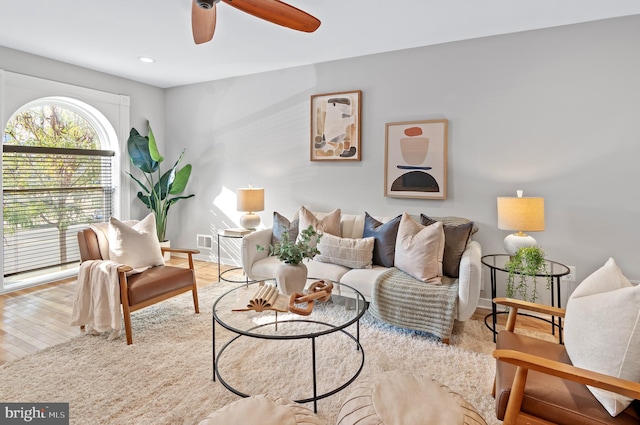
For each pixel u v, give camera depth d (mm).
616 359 1218
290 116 4191
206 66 4113
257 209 4023
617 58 2797
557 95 2980
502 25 2953
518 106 3113
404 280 2709
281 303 2166
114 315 2490
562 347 1663
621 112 2799
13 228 3832
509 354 1297
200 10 1991
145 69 4242
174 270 2939
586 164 2916
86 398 1913
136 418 1763
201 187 4918
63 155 4230
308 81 4051
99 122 4535
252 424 1186
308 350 2447
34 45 3494
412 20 2863
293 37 3234
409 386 1362
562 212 3010
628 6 2613
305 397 1936
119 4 2668
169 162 5168
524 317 3047
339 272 2980
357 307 2254
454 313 2484
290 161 4223
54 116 4156
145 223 3080
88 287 2652
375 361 2297
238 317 2082
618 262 2852
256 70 4266
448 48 3342
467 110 3297
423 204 3516
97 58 3861
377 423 1163
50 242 4160
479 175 3281
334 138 3891
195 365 2254
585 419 1209
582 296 1441
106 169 4648
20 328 2791
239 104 4535
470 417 1219
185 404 1873
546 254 3072
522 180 3129
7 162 3758
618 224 2844
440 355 2373
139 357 2346
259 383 2061
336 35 3178
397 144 3564
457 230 2869
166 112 5152
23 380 2070
